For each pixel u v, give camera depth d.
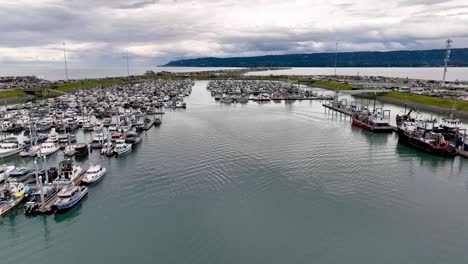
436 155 100.69
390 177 82.50
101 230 60.25
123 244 56.09
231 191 74.12
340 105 193.75
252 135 125.25
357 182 79.12
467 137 113.19
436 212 65.56
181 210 66.31
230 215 64.25
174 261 51.53
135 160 95.56
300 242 55.81
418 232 58.84
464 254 53.09
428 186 77.56
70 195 68.38
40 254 54.22
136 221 62.88
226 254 52.88
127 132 125.44
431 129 131.12
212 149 105.12
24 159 100.94
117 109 181.25
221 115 174.75
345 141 117.31
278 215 64.06
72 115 159.88
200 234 58.31
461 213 65.19
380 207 67.25
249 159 94.56
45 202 67.69
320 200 69.94
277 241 56.09
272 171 85.25
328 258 51.91
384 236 57.56
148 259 52.19
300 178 80.94
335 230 59.22
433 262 51.22
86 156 100.38
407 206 67.81
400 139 116.62
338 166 89.62
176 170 86.75
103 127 140.00
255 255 52.56
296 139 119.19
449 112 177.50
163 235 58.31
